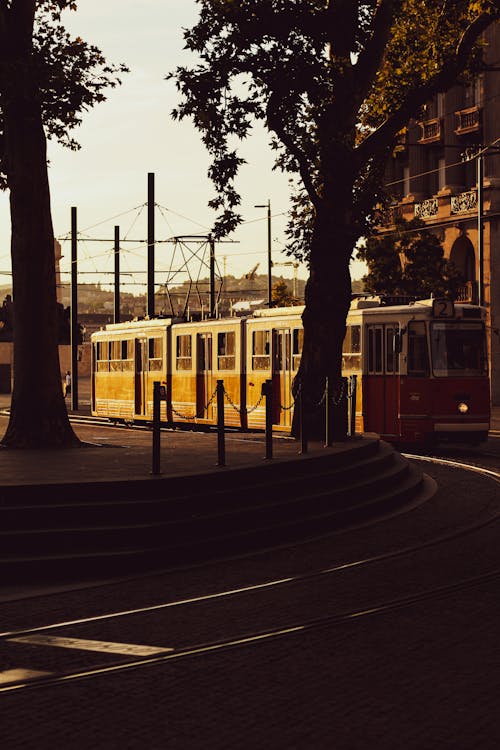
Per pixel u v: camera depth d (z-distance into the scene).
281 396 32.88
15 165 21.58
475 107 60.12
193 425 38.25
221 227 24.53
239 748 6.89
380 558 14.15
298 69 22.64
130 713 7.65
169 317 40.34
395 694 8.05
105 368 44.59
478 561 13.76
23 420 21.77
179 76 23.42
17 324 21.86
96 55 21.22
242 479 16.48
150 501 14.73
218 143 23.81
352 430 24.64
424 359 29.58
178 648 9.57
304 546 15.34
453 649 9.39
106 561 13.48
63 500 14.59
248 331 34.66
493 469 25.09
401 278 56.56
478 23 24.08
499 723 7.32
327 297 24.09
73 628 10.46
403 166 67.06
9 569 13.03
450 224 61.97
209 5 22.94
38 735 7.18
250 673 8.71
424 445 30.00
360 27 23.09
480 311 30.17
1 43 20.83
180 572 13.53
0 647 9.70
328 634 10.05
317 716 7.52
